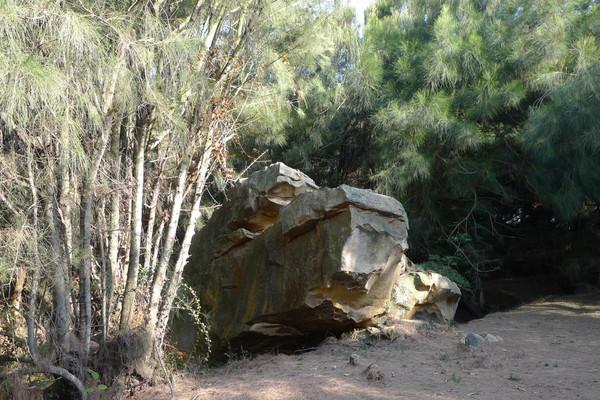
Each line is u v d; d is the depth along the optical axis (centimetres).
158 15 640
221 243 881
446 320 851
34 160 558
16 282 612
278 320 770
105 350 621
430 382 578
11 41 468
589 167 1036
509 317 948
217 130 712
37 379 620
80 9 568
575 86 988
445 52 1250
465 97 1248
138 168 661
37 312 616
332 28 852
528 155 1203
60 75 488
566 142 1038
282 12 738
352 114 1449
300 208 738
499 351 690
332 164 1597
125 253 723
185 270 937
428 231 1321
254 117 852
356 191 707
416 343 726
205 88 657
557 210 1166
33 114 504
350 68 1370
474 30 1299
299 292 730
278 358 726
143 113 654
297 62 830
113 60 543
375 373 587
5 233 521
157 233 716
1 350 624
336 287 711
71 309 638
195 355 841
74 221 618
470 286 1306
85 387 586
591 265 1228
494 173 1252
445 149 1306
